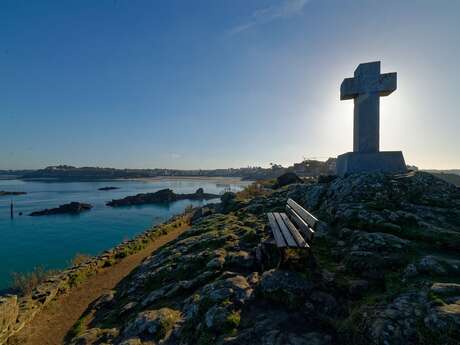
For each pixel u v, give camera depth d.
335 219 7.16
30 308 6.98
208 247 8.43
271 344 3.50
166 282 7.03
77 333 5.91
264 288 4.64
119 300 7.21
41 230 37.34
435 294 3.15
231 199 18.50
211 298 4.92
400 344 2.77
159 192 77.19
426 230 5.48
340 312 3.83
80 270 9.77
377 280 4.23
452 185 8.42
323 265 4.99
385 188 8.12
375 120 10.95
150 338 4.64
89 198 77.31
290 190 15.11
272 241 6.29
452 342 2.52
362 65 11.12
